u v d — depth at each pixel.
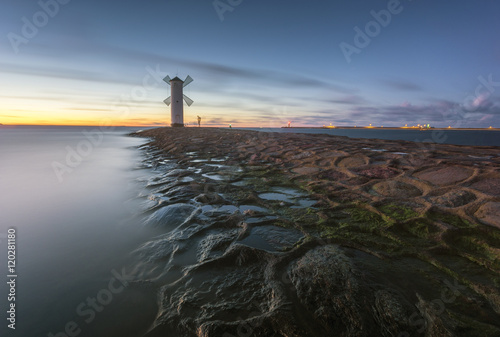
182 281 2.67
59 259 3.19
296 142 13.33
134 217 4.65
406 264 2.87
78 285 2.67
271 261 2.94
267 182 6.62
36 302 2.41
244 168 8.48
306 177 6.86
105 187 6.95
